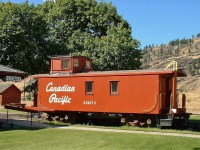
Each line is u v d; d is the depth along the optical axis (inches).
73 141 659.4
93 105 952.9
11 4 1393.9
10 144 636.1
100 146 612.4
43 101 1048.2
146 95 874.1
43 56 1430.9
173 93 866.1
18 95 2514.8
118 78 917.2
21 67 1419.8
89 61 1096.2
